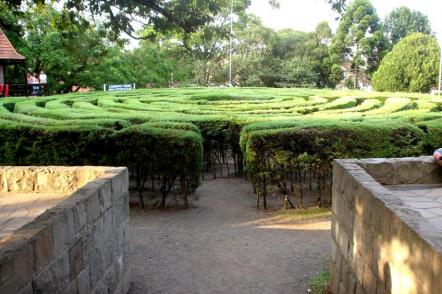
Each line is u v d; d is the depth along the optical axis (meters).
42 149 7.65
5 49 22.69
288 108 12.30
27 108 11.10
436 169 4.39
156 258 5.57
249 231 6.43
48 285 2.65
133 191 8.39
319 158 7.12
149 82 34.19
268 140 7.11
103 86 27.05
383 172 4.33
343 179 3.93
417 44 28.88
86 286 3.31
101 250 3.67
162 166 7.34
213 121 9.20
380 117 8.65
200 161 7.43
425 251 2.23
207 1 9.57
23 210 4.14
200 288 4.80
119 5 9.20
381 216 2.91
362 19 39.75
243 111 11.38
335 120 7.85
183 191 7.51
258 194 7.39
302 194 7.98
